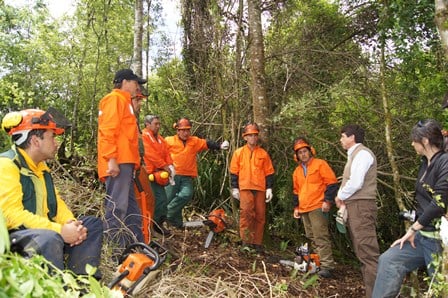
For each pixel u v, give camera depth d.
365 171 4.12
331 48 6.87
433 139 3.36
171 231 6.05
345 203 4.24
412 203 5.37
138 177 4.70
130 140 4.29
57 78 8.73
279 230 6.76
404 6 4.91
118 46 9.11
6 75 9.29
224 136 6.83
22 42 9.44
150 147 5.56
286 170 6.47
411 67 5.85
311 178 5.24
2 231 1.14
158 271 3.71
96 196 4.97
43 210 2.94
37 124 2.85
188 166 6.31
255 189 5.59
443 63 5.56
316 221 5.23
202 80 7.63
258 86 5.98
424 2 4.80
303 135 6.03
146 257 2.97
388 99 5.79
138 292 3.09
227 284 3.88
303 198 5.29
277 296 4.02
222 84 6.91
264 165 5.70
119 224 4.17
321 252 5.22
